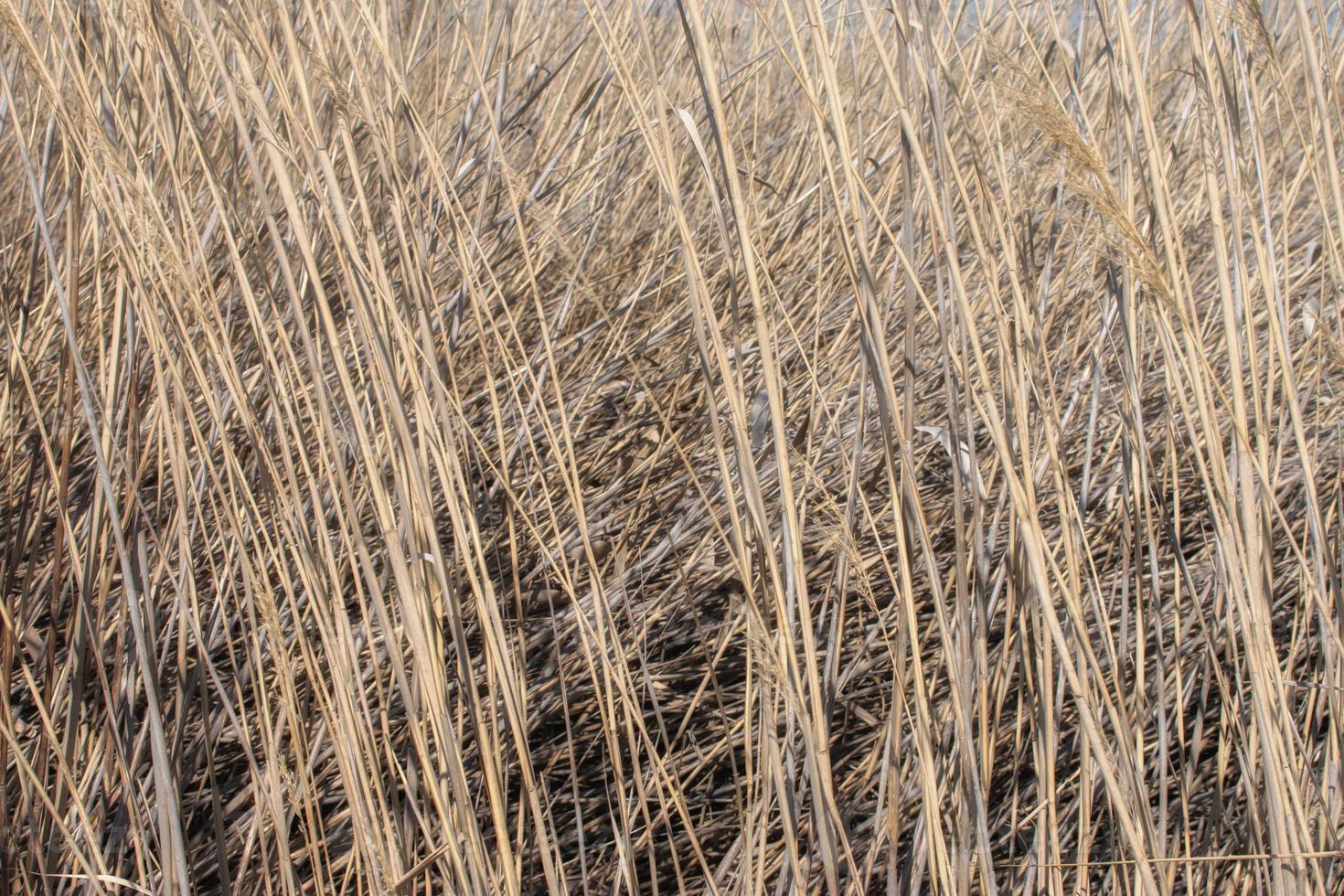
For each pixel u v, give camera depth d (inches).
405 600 37.8
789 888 45.1
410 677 52.4
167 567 47.4
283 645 38.9
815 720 38.2
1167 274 38.9
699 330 37.4
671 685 65.4
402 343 38.3
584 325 89.7
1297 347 66.9
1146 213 44.7
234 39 36.8
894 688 41.2
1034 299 49.4
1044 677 40.7
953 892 38.9
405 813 44.9
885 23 53.6
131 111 50.3
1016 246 42.8
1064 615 54.8
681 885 43.2
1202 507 70.3
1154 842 39.9
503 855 38.9
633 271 91.9
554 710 60.2
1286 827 38.1
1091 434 49.3
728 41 87.9
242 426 61.7
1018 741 44.4
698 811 56.7
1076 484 68.6
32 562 47.9
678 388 75.7
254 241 41.9
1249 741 41.7
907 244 38.8
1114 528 58.6
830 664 44.5
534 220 78.6
